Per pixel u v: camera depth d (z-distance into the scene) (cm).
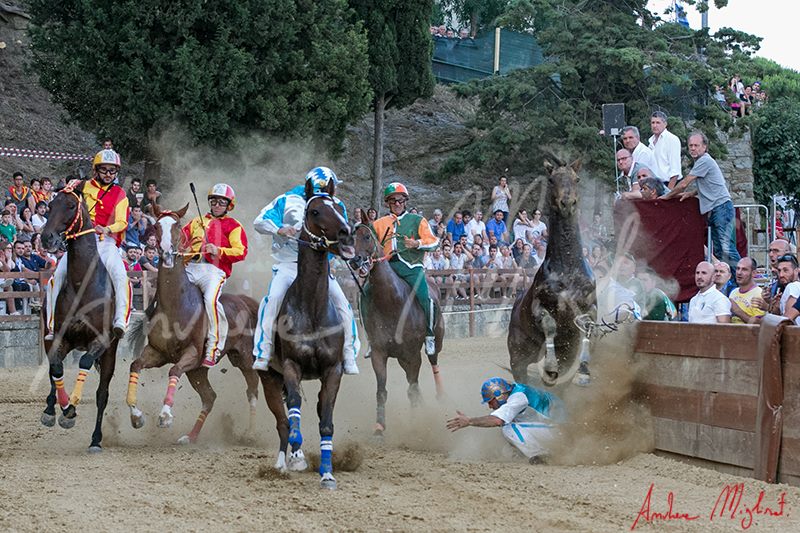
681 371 900
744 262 1018
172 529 659
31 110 2641
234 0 2145
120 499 746
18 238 1781
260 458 944
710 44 2844
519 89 2611
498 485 800
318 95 2288
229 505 730
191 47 2108
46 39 2177
